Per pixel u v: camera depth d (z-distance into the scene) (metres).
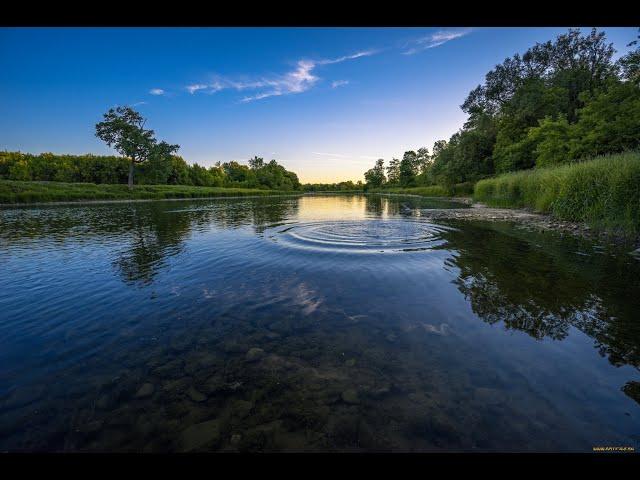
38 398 2.53
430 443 2.04
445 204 27.77
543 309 3.95
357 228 11.66
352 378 2.70
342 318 3.91
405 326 3.63
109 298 4.75
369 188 115.62
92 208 25.56
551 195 14.08
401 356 3.01
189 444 2.08
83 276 5.86
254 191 73.56
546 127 23.77
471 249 7.49
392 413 2.29
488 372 2.71
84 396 2.55
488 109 40.81
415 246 7.97
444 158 52.31
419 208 23.19
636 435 2.01
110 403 2.46
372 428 2.16
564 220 11.53
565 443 1.99
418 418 2.23
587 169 11.00
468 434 2.08
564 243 7.95
